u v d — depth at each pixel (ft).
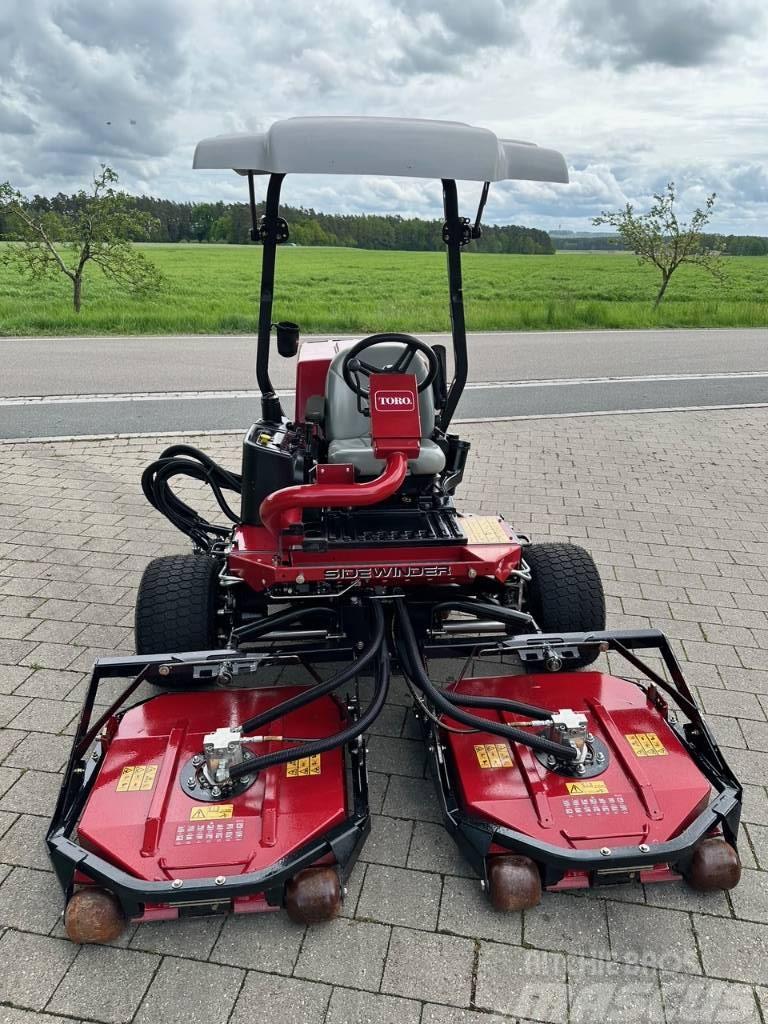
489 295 98.58
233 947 9.09
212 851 8.84
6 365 42.24
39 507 21.79
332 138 9.55
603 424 32.48
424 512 12.12
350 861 9.38
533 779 9.70
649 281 122.01
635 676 14.47
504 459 27.37
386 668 10.99
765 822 11.15
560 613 13.25
